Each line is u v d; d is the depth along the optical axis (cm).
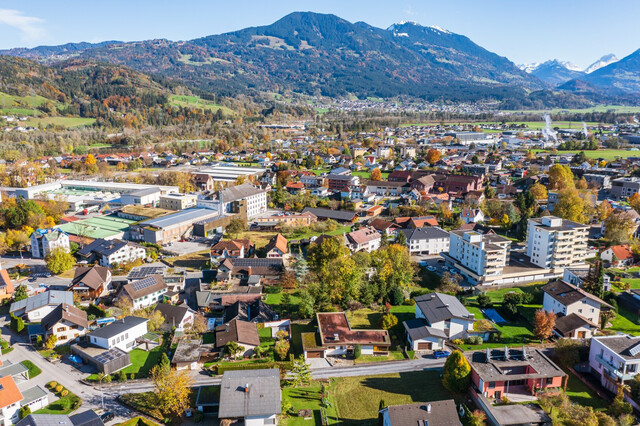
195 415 8300
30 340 10969
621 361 8831
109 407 8606
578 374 9638
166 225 18688
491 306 12925
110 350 10106
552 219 15388
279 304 13100
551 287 12519
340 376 9712
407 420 7488
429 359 10350
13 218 19200
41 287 13875
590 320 11606
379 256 15088
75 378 9500
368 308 12875
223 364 9850
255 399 8056
